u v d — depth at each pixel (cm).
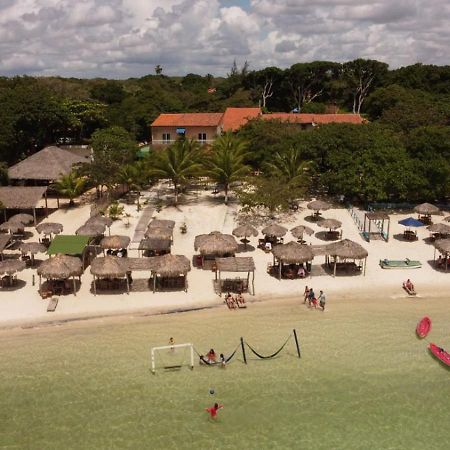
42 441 2325
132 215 5250
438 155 5369
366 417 2492
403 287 3822
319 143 5809
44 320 3300
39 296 3584
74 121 7562
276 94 12562
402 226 5062
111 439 2338
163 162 5528
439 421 2470
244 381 2750
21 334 3153
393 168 5309
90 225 4325
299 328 3266
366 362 2925
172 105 10512
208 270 4028
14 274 3916
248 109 8475
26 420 2458
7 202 4825
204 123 7788
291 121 7994
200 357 2892
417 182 5234
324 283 3869
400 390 2691
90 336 3148
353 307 3544
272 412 2517
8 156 6869
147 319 3347
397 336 3189
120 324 3284
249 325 3294
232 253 4169
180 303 3538
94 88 11600
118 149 6284
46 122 7056
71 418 2469
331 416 2494
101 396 2623
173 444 2306
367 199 5475
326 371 2839
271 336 3170
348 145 5700
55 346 3042
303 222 5169
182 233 4812
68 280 3784
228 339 3131
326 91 12331
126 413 2503
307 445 2306
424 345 3100
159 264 3591
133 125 9462
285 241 4612
